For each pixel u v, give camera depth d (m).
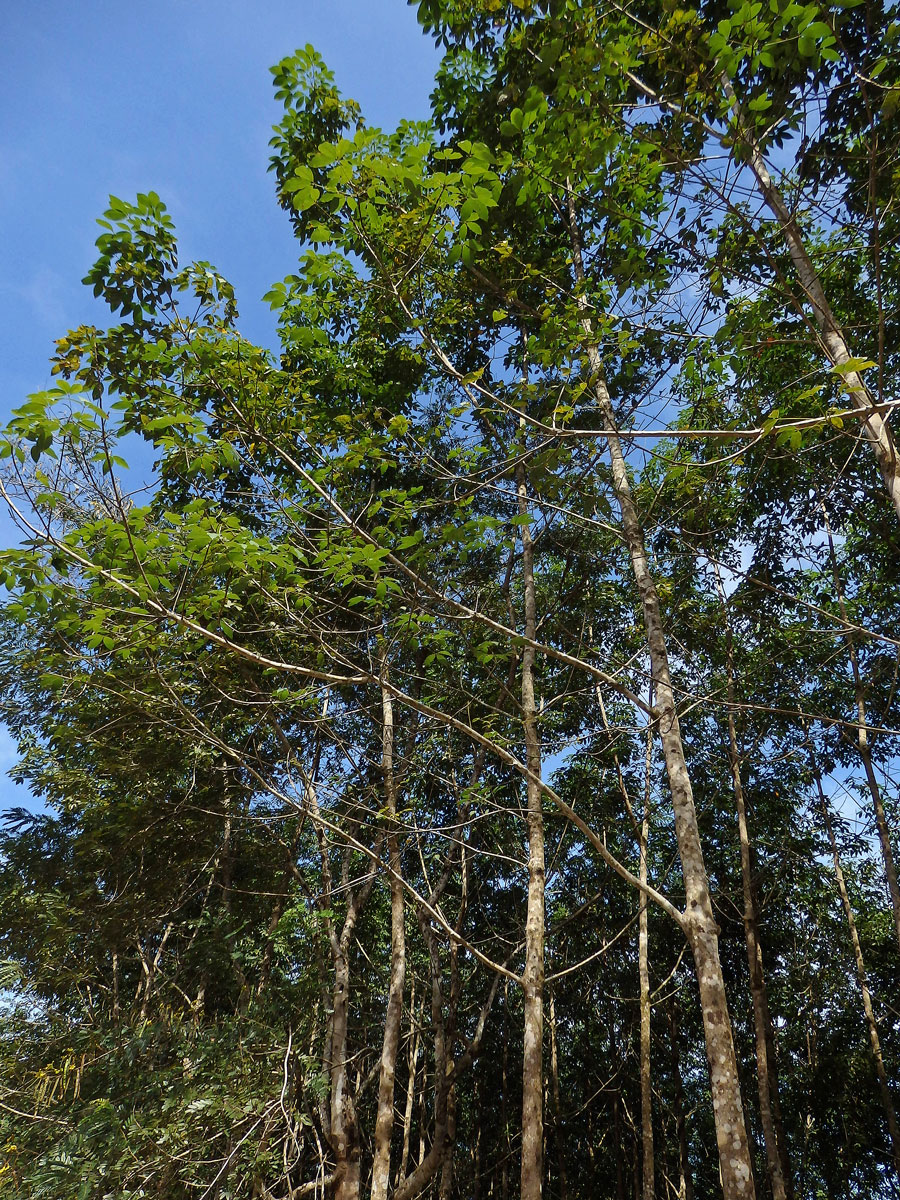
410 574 6.25
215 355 6.62
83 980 12.47
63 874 12.35
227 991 12.30
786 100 5.85
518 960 16.28
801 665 13.46
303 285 6.25
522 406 7.00
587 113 5.76
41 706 12.12
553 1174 17.95
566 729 14.52
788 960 15.28
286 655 10.71
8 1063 10.45
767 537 12.64
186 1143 8.30
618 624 14.67
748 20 5.04
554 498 8.59
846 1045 14.28
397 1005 11.56
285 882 13.34
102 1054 9.98
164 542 5.77
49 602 5.62
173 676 9.61
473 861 16.27
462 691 7.92
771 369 9.64
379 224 5.49
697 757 15.56
